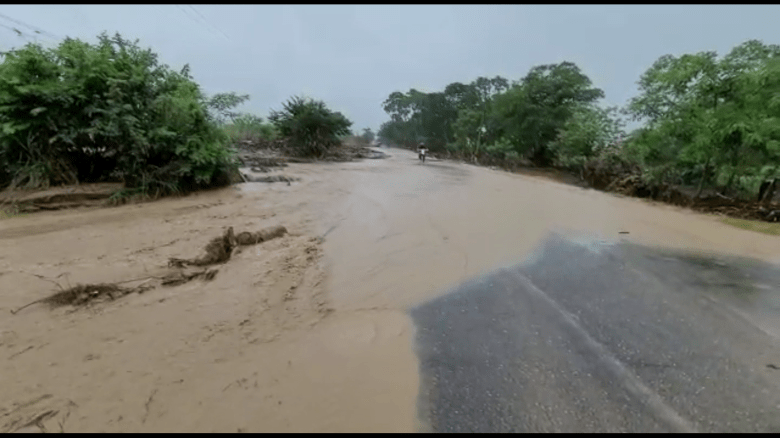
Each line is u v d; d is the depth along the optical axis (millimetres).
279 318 3383
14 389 2346
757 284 4219
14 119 7402
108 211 7074
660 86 9930
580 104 19609
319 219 6965
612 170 12586
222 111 12297
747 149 8219
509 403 2361
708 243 5809
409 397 2406
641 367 2725
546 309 3654
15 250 4855
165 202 8023
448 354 2902
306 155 22312
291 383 2500
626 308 3664
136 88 8492
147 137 8305
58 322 3160
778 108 7855
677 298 3869
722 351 2918
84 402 2256
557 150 18016
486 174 16953
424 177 14484
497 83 34375
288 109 22969
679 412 2270
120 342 2895
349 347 2967
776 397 2385
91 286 3715
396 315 3518
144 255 4793
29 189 7508
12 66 7625
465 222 7039
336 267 4688
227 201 8352
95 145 8328
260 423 2137
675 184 10328
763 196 8383
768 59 8297
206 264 4535
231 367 2645
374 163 20875
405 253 5254
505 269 4711
